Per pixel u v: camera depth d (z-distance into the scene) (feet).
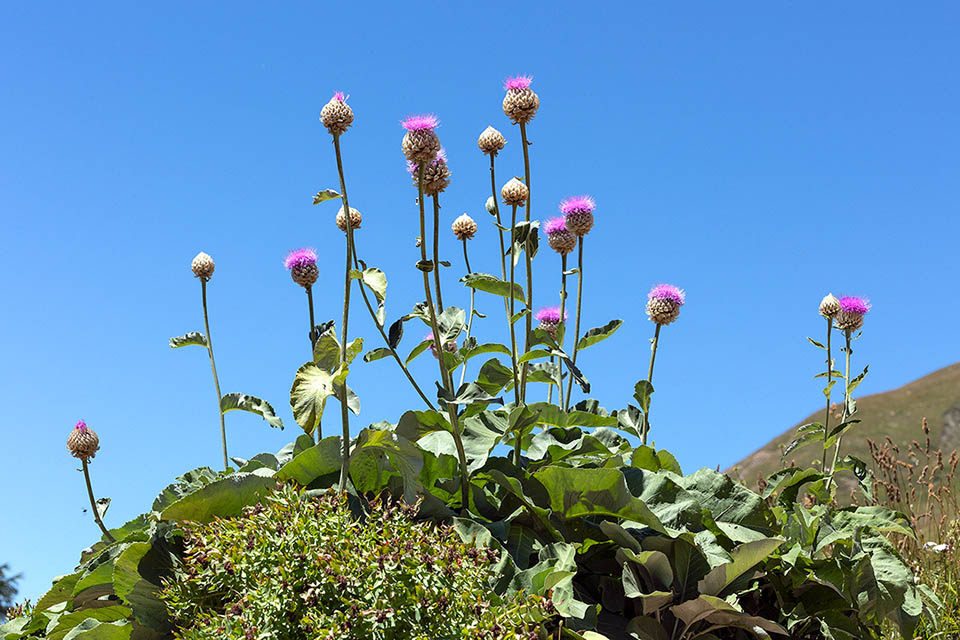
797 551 6.76
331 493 6.58
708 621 6.61
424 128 6.32
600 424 7.22
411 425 6.90
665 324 7.47
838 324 8.05
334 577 5.81
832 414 8.71
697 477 7.16
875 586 6.85
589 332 7.43
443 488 6.93
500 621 5.88
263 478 6.68
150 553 6.58
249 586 5.97
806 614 6.88
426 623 5.79
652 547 6.75
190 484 7.40
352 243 6.48
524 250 6.98
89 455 7.78
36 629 7.23
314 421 6.27
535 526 6.82
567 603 6.23
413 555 5.94
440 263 6.70
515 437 7.07
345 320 6.46
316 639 5.69
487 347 6.89
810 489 7.77
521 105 6.84
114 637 6.44
